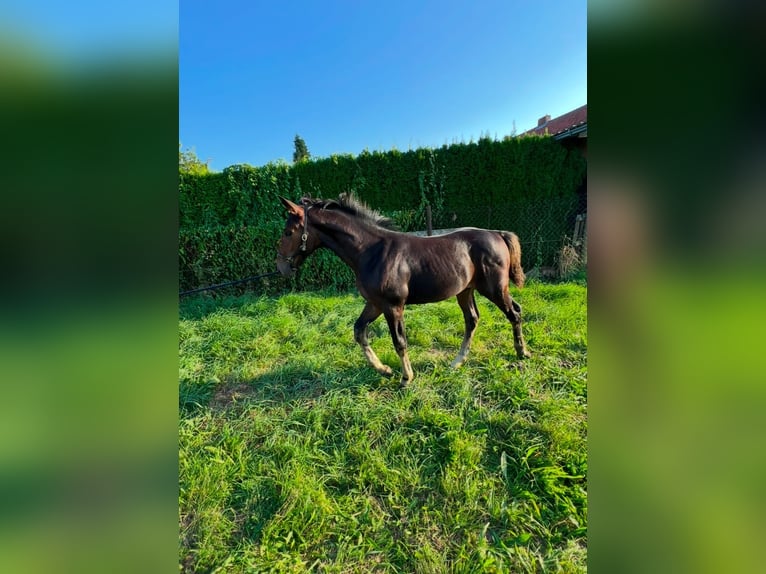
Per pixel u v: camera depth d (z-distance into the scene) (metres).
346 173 5.99
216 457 1.85
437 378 2.52
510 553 1.32
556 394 2.22
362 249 2.29
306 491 1.60
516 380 2.38
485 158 5.93
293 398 2.42
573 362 2.70
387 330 3.59
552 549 1.32
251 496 1.62
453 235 2.50
